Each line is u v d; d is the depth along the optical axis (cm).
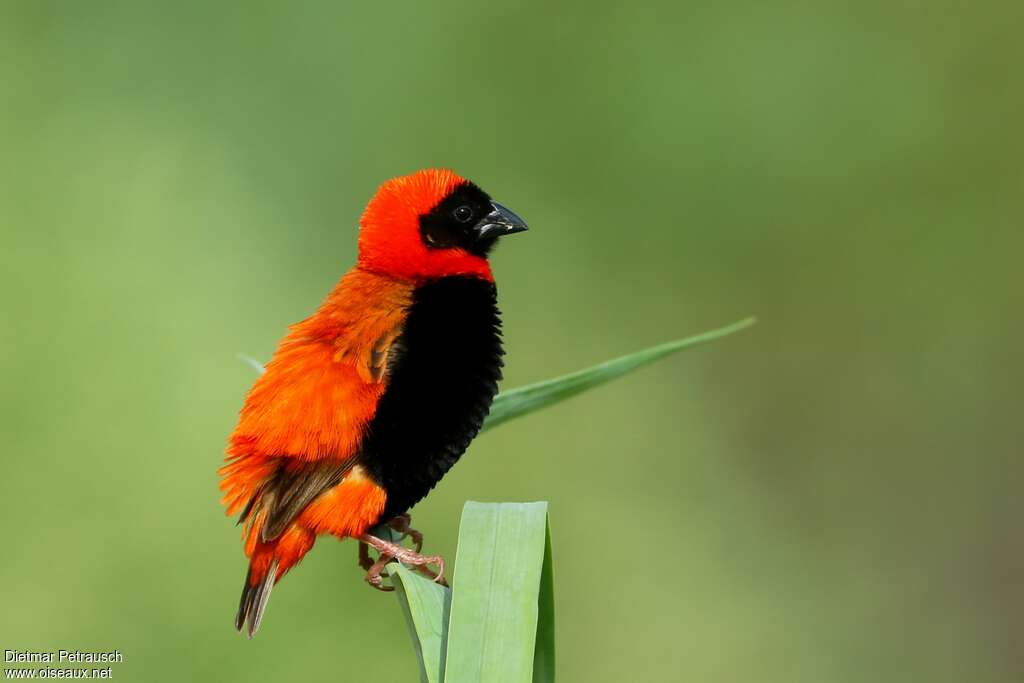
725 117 1647
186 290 1400
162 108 1530
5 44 1505
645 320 1617
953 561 1644
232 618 1149
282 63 1570
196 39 1552
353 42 1581
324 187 1541
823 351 1677
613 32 1628
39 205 1416
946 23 1659
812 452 1664
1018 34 1648
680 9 1639
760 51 1642
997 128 1655
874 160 1659
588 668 1341
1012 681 1580
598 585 1385
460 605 511
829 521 1647
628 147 1623
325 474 671
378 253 738
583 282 1611
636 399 1591
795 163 1645
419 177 772
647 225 1622
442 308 729
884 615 1583
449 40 1597
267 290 1459
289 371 683
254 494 670
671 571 1430
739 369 1652
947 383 1678
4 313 1295
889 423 1669
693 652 1375
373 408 684
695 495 1559
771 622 1444
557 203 1611
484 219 772
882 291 1666
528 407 672
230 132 1534
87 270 1362
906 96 1655
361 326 704
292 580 1131
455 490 1345
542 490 1409
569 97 1619
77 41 1526
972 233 1666
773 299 1658
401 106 1588
